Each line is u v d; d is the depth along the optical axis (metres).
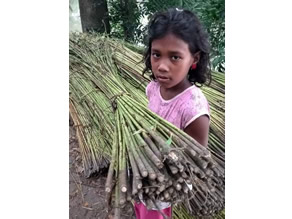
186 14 0.61
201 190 0.67
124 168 0.58
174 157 0.56
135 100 0.69
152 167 0.56
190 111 0.63
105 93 0.79
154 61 0.63
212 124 0.73
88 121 0.83
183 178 0.57
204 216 0.72
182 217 0.76
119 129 0.65
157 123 0.63
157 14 0.63
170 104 0.64
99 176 0.82
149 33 0.64
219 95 0.73
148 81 0.76
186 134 0.62
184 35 0.60
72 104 0.85
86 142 0.83
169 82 0.63
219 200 0.71
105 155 0.81
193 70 0.65
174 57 0.61
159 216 0.68
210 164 0.60
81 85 0.84
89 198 0.79
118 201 0.56
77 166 0.83
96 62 0.83
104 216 0.77
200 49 0.62
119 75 0.80
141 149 0.59
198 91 0.64
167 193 0.57
